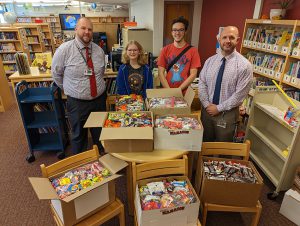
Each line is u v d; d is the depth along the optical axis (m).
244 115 3.11
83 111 2.44
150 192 1.46
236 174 1.65
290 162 2.00
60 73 2.36
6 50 6.08
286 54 2.69
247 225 1.95
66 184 1.44
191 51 2.47
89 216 1.51
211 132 2.26
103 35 7.59
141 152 1.70
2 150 3.02
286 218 2.01
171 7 5.06
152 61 3.55
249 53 3.52
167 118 1.81
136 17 7.13
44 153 2.97
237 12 3.96
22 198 2.21
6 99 4.50
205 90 2.19
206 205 1.65
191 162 2.01
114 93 3.10
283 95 2.34
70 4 11.80
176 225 1.39
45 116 2.87
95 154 1.73
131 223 1.94
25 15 12.66
